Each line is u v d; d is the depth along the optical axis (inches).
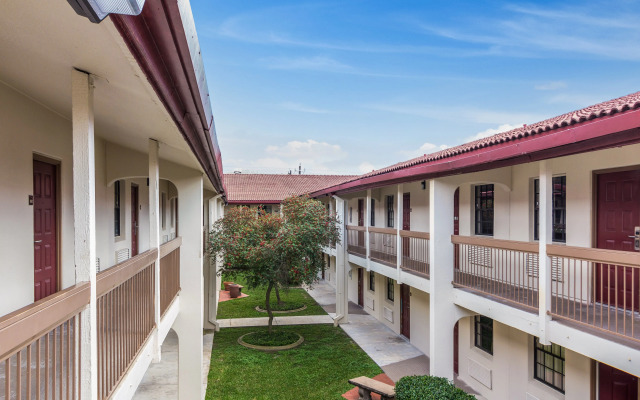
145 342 170.2
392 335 526.0
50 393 108.9
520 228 318.0
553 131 209.8
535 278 302.4
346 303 582.9
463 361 386.6
